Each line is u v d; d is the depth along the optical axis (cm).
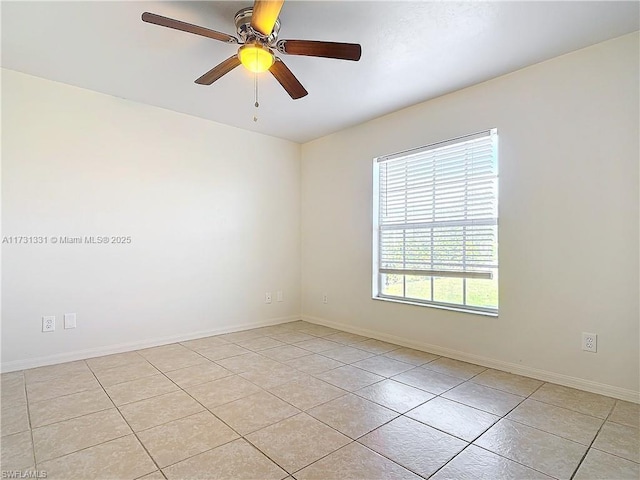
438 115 333
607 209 242
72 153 313
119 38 239
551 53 256
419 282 357
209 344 365
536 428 200
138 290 349
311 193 472
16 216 289
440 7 205
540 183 270
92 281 323
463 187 320
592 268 248
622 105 236
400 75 288
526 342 278
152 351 341
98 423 203
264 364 304
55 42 244
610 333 240
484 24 221
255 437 190
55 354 304
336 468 165
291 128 424
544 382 265
